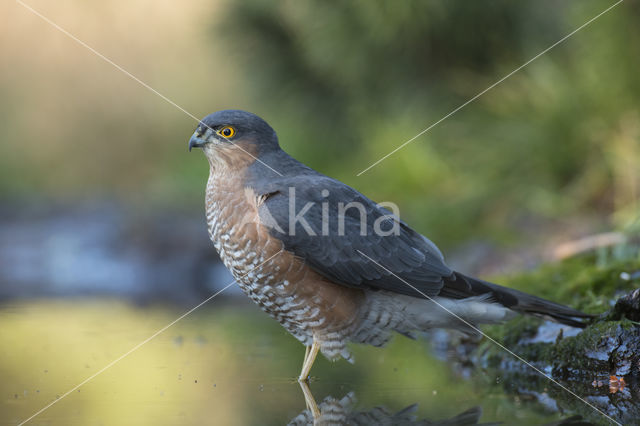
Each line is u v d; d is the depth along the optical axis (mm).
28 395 5926
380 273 6660
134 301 11109
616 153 11727
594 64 12477
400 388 6129
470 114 13781
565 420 4969
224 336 8414
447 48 14031
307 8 14320
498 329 7285
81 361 7148
